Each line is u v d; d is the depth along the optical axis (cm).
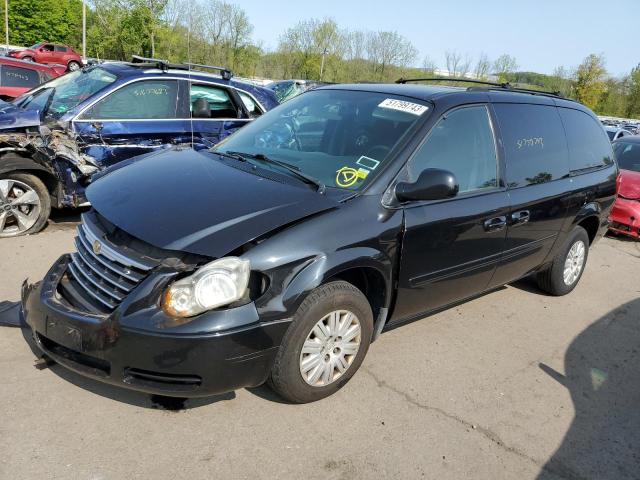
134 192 306
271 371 289
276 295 271
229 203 288
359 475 268
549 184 448
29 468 247
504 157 405
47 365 323
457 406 336
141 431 279
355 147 350
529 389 367
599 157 534
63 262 321
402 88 401
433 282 363
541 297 539
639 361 429
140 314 254
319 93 429
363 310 318
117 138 572
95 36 4247
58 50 3441
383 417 315
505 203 397
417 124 352
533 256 459
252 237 268
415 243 336
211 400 310
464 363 390
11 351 334
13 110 547
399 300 346
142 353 253
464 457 291
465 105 383
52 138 531
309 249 282
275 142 383
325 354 307
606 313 518
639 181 814
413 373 367
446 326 447
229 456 270
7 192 521
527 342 438
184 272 259
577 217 495
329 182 327
